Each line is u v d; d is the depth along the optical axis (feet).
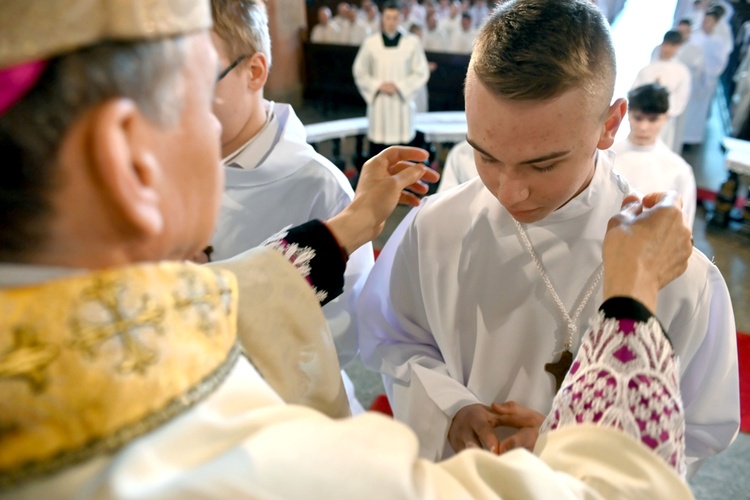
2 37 1.21
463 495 1.59
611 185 3.42
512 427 3.49
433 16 27.86
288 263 2.77
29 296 1.32
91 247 1.41
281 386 2.57
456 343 3.79
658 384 2.07
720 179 19.70
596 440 1.94
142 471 1.30
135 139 1.39
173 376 1.42
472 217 3.67
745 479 7.74
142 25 1.33
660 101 9.77
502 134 2.74
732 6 27.17
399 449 1.57
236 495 1.33
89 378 1.31
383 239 15.30
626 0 44.91
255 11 4.11
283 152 4.50
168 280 1.49
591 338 2.25
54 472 1.29
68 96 1.27
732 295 12.56
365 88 18.90
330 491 1.41
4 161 1.27
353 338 4.36
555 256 3.46
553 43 2.58
